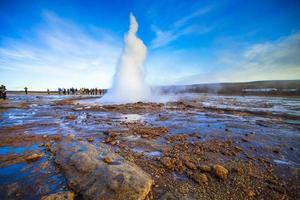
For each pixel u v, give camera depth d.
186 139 5.14
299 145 4.72
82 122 7.70
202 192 2.52
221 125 7.21
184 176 2.97
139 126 6.86
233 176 2.99
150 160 3.60
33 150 4.13
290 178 2.98
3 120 8.12
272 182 2.82
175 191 2.52
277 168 3.34
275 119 8.73
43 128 6.49
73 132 5.91
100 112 10.98
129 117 9.13
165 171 3.13
